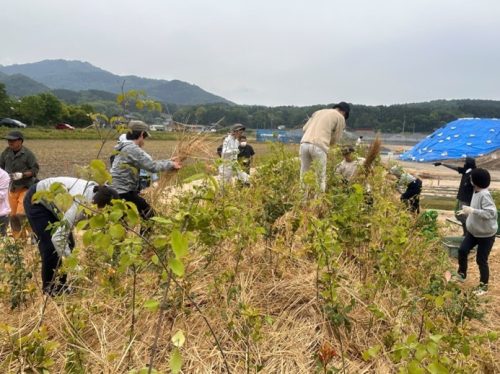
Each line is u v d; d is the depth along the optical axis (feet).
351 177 22.61
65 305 10.84
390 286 13.64
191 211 7.16
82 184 13.85
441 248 19.22
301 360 10.68
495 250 26.20
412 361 7.80
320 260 11.12
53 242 12.72
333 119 22.50
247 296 12.75
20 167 24.62
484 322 14.02
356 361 11.09
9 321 11.35
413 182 24.98
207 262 13.30
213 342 10.78
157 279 11.99
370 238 14.80
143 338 10.77
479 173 19.21
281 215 15.60
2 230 17.20
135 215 6.41
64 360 9.37
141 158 17.35
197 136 18.04
